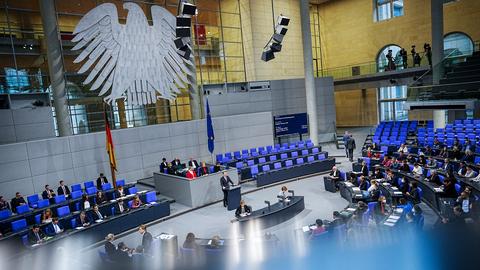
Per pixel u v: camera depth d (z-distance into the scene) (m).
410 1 27.11
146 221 13.58
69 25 19.77
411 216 9.29
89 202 14.37
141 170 20.11
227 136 23.25
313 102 24.77
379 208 10.91
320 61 33.66
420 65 23.77
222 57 26.12
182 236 12.34
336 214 10.24
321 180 18.53
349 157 22.19
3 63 18.03
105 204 13.42
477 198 10.20
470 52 21.33
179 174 16.38
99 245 12.02
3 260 10.79
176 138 21.34
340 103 33.91
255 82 25.52
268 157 20.45
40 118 17.33
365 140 24.89
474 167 13.99
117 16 19.92
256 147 24.38
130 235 12.78
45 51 19.31
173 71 22.12
